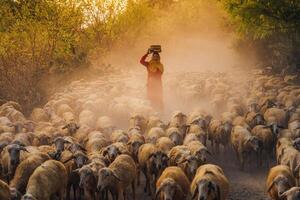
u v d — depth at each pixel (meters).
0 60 38.34
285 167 16.97
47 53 40.53
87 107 29.48
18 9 40.97
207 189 15.14
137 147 20.36
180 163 18.33
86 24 51.25
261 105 28.70
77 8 44.06
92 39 51.88
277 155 20.83
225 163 23.52
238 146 22.41
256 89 34.69
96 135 22.02
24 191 17.25
